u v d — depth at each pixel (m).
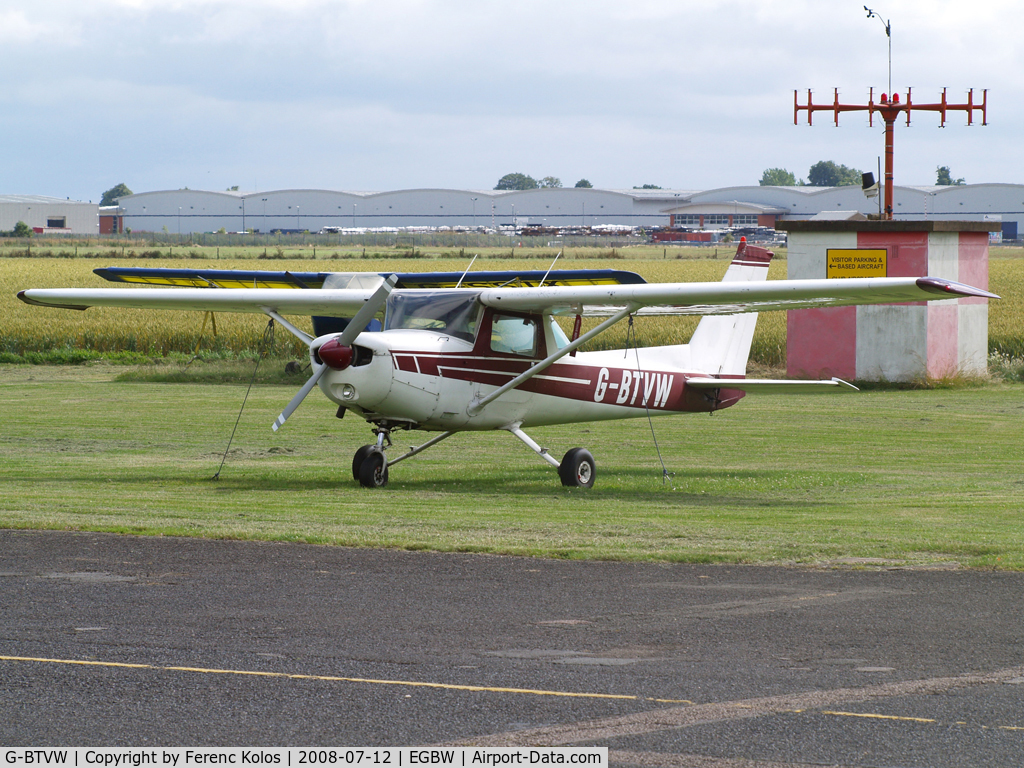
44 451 29.00
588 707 9.63
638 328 63.25
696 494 22.61
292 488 22.75
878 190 48.47
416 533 17.33
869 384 46.97
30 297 26.20
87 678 10.38
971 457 28.72
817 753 8.66
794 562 15.40
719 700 9.78
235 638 11.65
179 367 52.84
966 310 47.50
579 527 18.02
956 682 10.26
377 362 21.61
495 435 33.38
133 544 16.47
